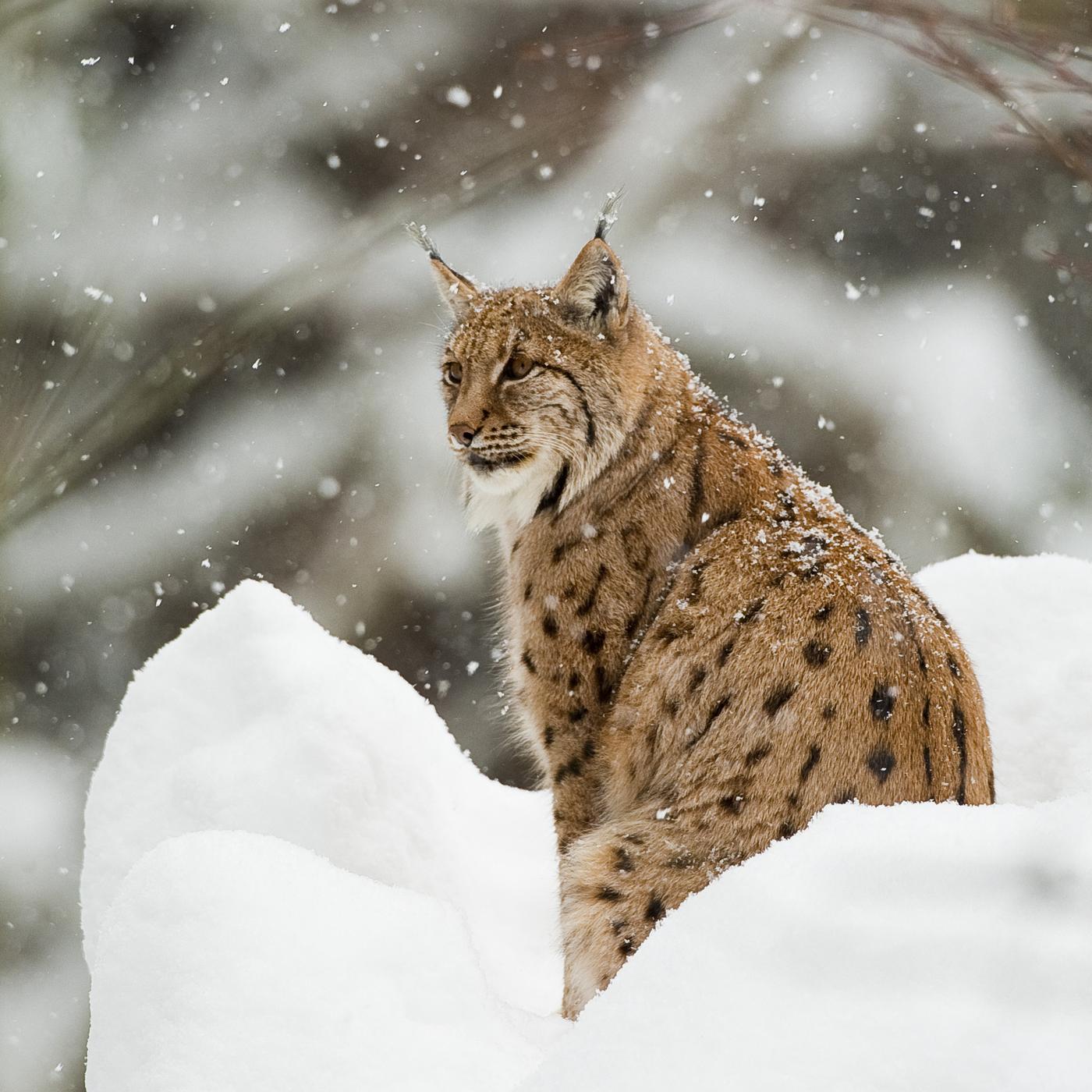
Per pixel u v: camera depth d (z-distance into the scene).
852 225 21.03
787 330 20.66
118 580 20.06
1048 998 3.82
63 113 20.09
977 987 3.92
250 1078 5.17
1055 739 8.75
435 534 20.09
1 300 18.39
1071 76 10.02
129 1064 5.53
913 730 7.38
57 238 19.23
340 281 20.08
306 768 7.89
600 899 7.73
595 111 21.00
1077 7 10.08
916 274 21.03
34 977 18.45
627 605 8.66
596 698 8.73
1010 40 10.17
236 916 5.82
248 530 20.36
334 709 8.16
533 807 9.70
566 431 8.95
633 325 9.05
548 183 21.09
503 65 21.27
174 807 8.03
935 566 10.12
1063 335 20.67
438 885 8.30
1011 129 10.53
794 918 4.28
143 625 20.09
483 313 9.34
